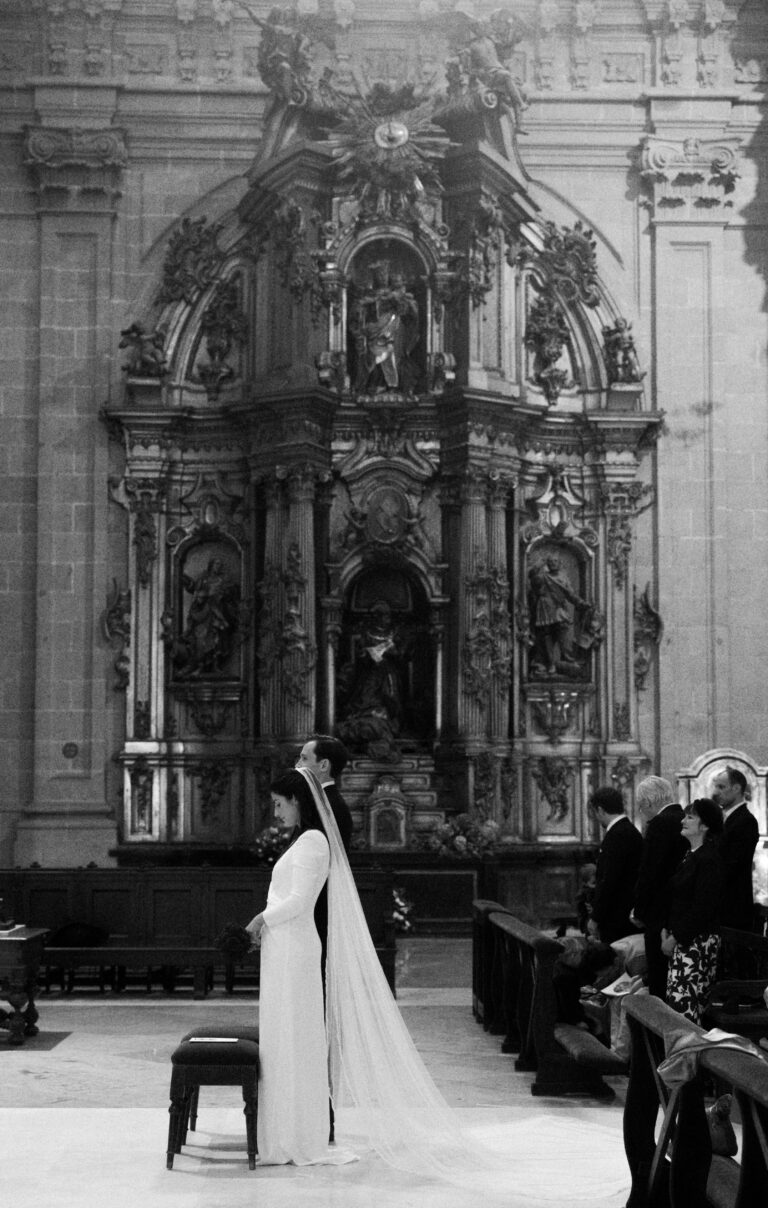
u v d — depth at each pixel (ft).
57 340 92.02
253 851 82.17
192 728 90.89
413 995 62.80
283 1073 34.63
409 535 89.04
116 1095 42.86
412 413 89.20
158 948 59.62
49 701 90.33
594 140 93.56
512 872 87.15
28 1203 31.68
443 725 88.38
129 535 91.09
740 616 92.89
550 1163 34.73
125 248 92.73
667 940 40.45
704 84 94.02
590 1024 45.19
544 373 91.91
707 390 93.04
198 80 93.30
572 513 92.68
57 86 92.32
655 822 43.01
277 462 88.17
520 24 89.71
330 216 89.35
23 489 91.66
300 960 34.91
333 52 93.30
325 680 88.33
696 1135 26.91
